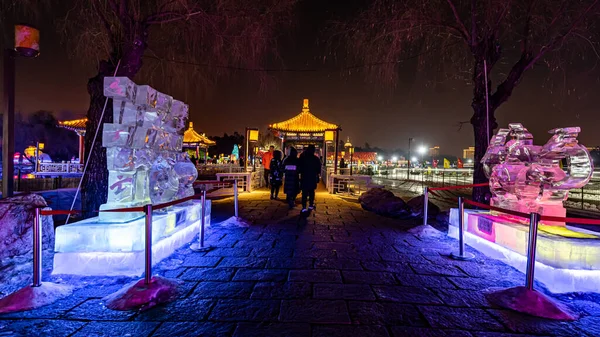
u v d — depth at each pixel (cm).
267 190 1523
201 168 3281
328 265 461
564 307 331
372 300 347
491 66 784
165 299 340
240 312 316
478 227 557
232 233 655
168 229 506
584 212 1044
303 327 289
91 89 679
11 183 565
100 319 301
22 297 326
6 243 445
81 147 2328
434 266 464
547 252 398
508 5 711
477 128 805
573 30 735
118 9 648
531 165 493
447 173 3966
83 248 414
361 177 1394
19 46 556
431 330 289
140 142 480
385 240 613
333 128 1928
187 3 684
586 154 445
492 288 380
